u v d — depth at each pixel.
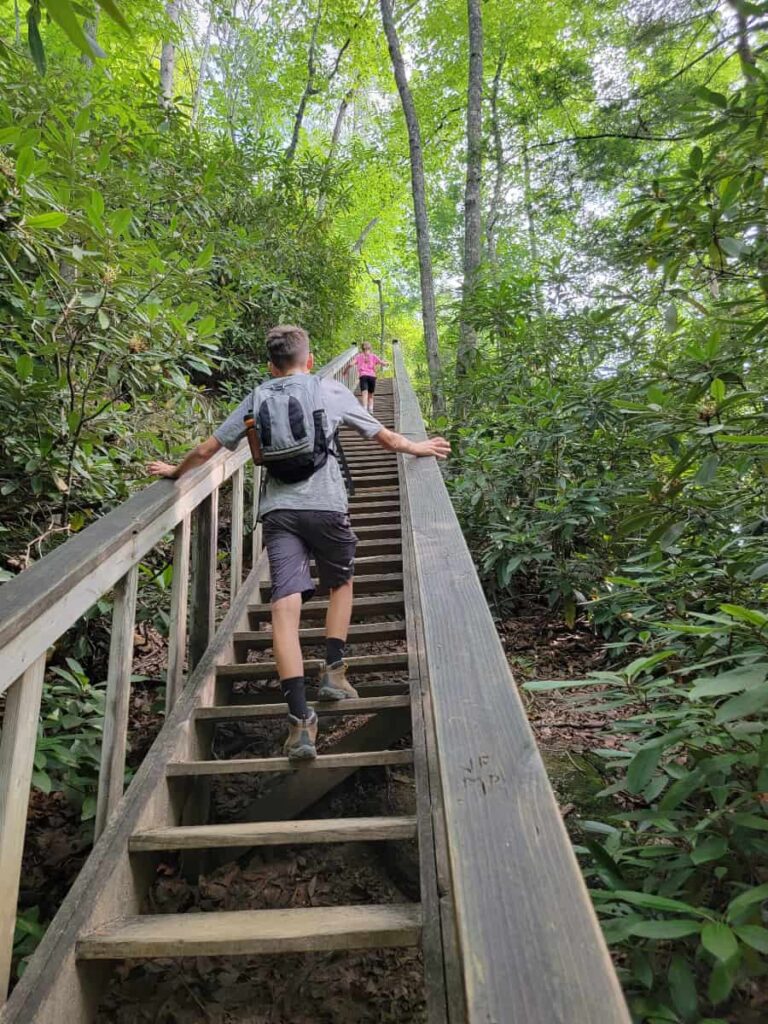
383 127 17.06
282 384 2.33
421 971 1.72
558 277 5.33
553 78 6.57
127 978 1.69
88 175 3.05
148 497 2.15
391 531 4.23
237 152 8.40
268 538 2.25
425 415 8.70
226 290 3.76
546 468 4.31
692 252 2.48
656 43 4.37
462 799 0.84
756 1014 1.30
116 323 2.70
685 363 2.36
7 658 1.27
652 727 1.85
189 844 1.71
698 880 1.48
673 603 2.64
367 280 26.17
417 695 2.27
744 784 1.62
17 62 3.51
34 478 2.68
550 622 4.04
